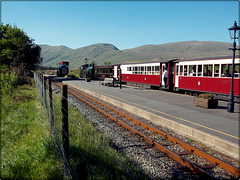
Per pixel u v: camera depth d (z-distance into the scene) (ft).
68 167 13.38
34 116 29.94
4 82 53.83
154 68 75.05
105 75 125.90
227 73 48.65
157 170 16.62
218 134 24.48
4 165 16.33
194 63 58.03
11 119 29.89
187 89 60.23
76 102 47.83
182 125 26.58
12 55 128.16
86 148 18.26
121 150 20.56
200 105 41.39
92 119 32.73
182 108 40.01
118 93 62.80
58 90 68.03
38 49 148.36
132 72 90.48
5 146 20.57
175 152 20.24
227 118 32.27
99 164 15.84
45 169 15.11
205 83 54.13
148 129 27.89
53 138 19.26
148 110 37.88
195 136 24.50
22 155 17.62
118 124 30.17
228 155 19.66
